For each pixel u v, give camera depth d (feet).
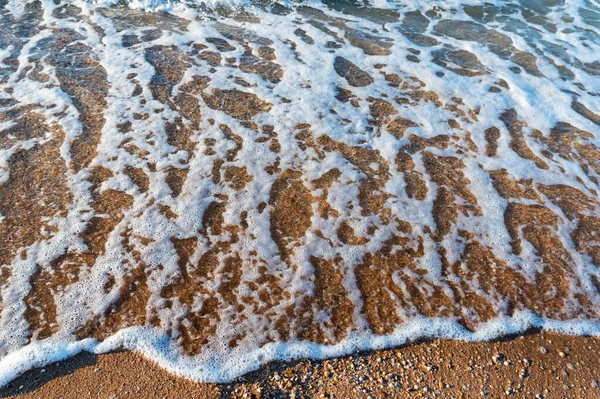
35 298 11.60
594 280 12.84
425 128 18.01
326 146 16.84
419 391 10.33
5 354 10.53
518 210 14.84
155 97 18.51
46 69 19.66
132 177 15.01
